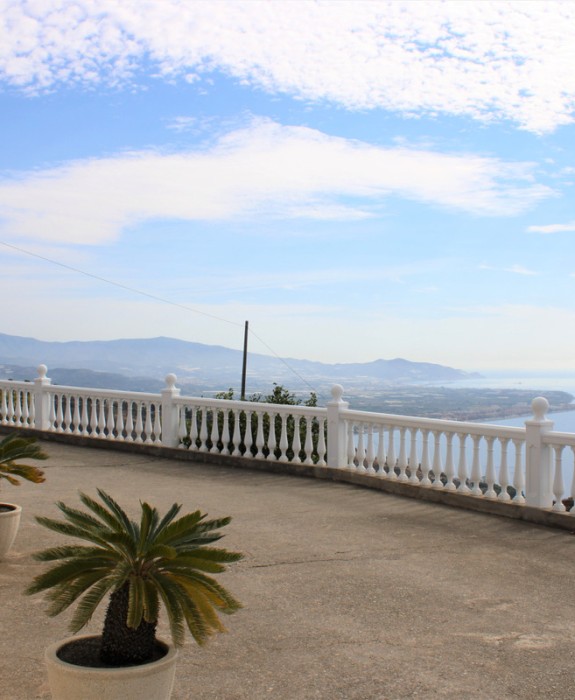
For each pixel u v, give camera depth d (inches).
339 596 268.7
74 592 156.5
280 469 549.3
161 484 498.9
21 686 189.8
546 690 193.8
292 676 199.6
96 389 676.7
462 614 252.2
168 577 159.2
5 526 296.7
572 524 376.5
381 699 186.9
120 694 146.2
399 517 404.8
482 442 429.4
